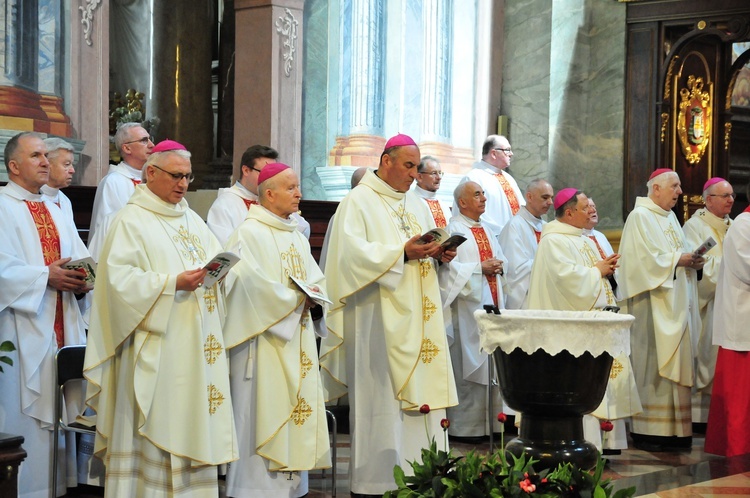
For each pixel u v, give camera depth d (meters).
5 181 7.64
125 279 4.80
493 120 11.91
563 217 7.40
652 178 7.93
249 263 5.43
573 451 4.32
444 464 3.71
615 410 7.05
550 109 12.26
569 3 12.39
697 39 12.33
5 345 4.53
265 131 10.20
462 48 11.30
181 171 5.07
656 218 7.82
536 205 8.26
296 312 5.45
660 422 7.69
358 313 5.77
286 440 5.41
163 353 4.87
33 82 8.23
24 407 5.43
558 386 4.34
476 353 7.52
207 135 12.98
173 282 4.78
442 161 10.93
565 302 7.08
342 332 5.85
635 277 7.66
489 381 6.61
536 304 7.25
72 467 5.85
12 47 8.01
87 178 8.68
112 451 4.91
